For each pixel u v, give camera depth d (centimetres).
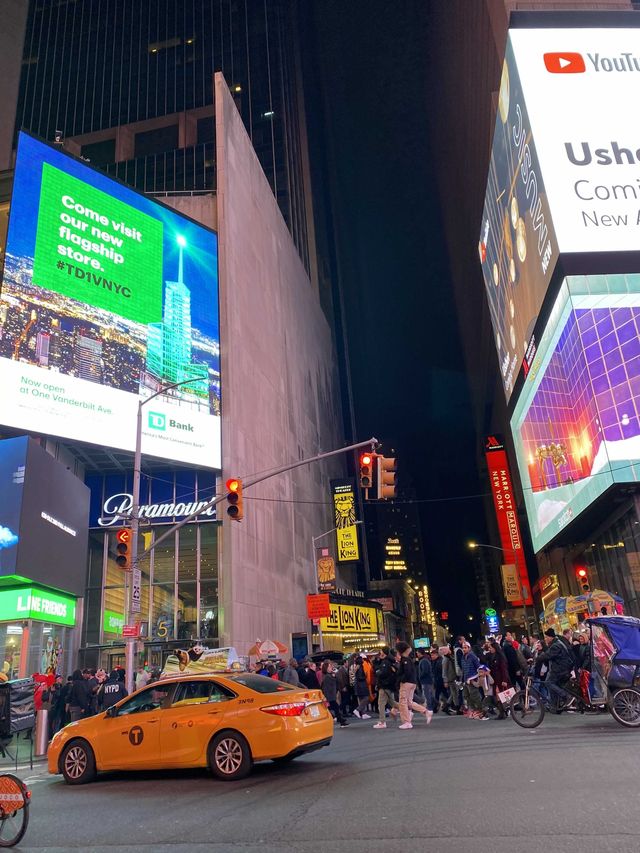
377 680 1688
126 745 1008
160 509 3509
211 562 3425
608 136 4162
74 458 3344
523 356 5116
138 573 1797
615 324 3731
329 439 7256
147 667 2467
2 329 2883
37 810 831
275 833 620
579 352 3800
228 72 9269
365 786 816
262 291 4928
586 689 1430
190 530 3500
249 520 3828
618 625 1232
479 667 1620
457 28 7669
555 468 4581
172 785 949
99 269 3369
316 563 5597
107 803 846
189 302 3781
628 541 3834
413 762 979
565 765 841
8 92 5766
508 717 1594
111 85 9181
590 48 4438
